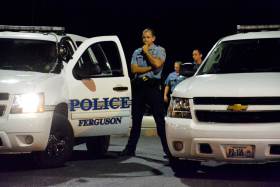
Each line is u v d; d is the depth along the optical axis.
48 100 7.86
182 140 7.14
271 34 8.49
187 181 7.16
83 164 8.59
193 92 7.16
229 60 8.15
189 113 7.14
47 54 8.83
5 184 6.98
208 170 8.02
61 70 8.55
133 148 9.48
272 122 6.79
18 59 8.75
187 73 8.37
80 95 8.59
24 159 9.07
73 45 9.16
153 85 9.13
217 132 6.87
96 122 8.77
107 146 9.98
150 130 13.75
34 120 7.65
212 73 7.98
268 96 6.81
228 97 6.93
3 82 7.79
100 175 7.63
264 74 7.49
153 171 7.96
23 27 9.55
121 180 7.27
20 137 7.66
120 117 9.02
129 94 9.09
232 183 7.00
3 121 7.59
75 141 9.12
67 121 8.30
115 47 9.20
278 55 8.07
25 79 7.94
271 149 6.80
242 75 7.52
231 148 6.86
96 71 8.75
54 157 8.20
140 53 9.18
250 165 8.45
